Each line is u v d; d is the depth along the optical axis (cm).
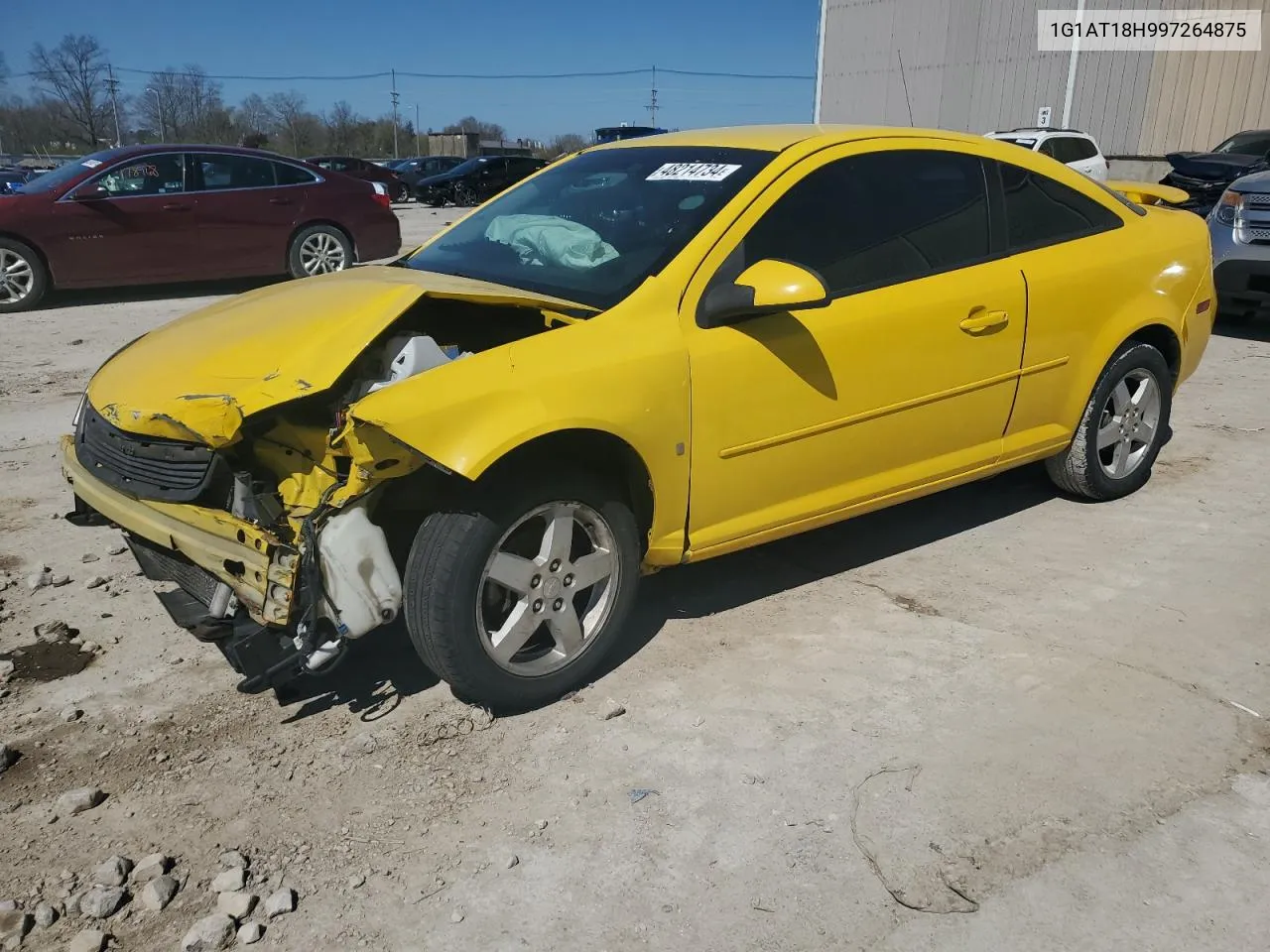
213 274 1076
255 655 276
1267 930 229
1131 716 310
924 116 2589
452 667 293
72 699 321
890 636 359
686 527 333
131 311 1007
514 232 386
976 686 326
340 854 254
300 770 287
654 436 310
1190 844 256
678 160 382
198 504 293
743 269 333
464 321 353
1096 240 433
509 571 296
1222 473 522
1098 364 437
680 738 300
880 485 381
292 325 312
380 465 272
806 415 346
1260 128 1914
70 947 223
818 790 277
